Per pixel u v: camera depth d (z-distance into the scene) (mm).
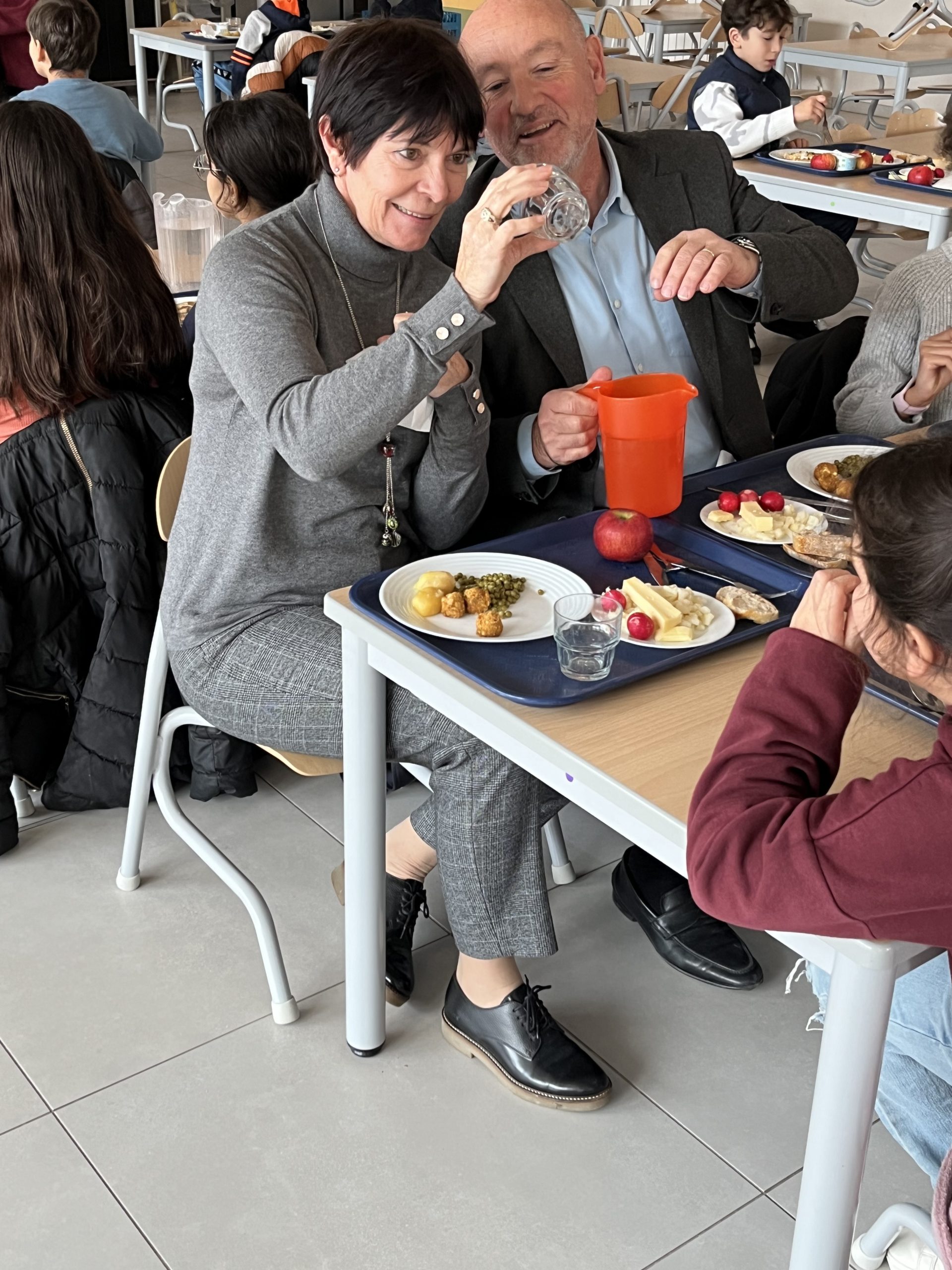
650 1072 1802
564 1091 1717
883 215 3469
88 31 3932
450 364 1601
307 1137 1693
